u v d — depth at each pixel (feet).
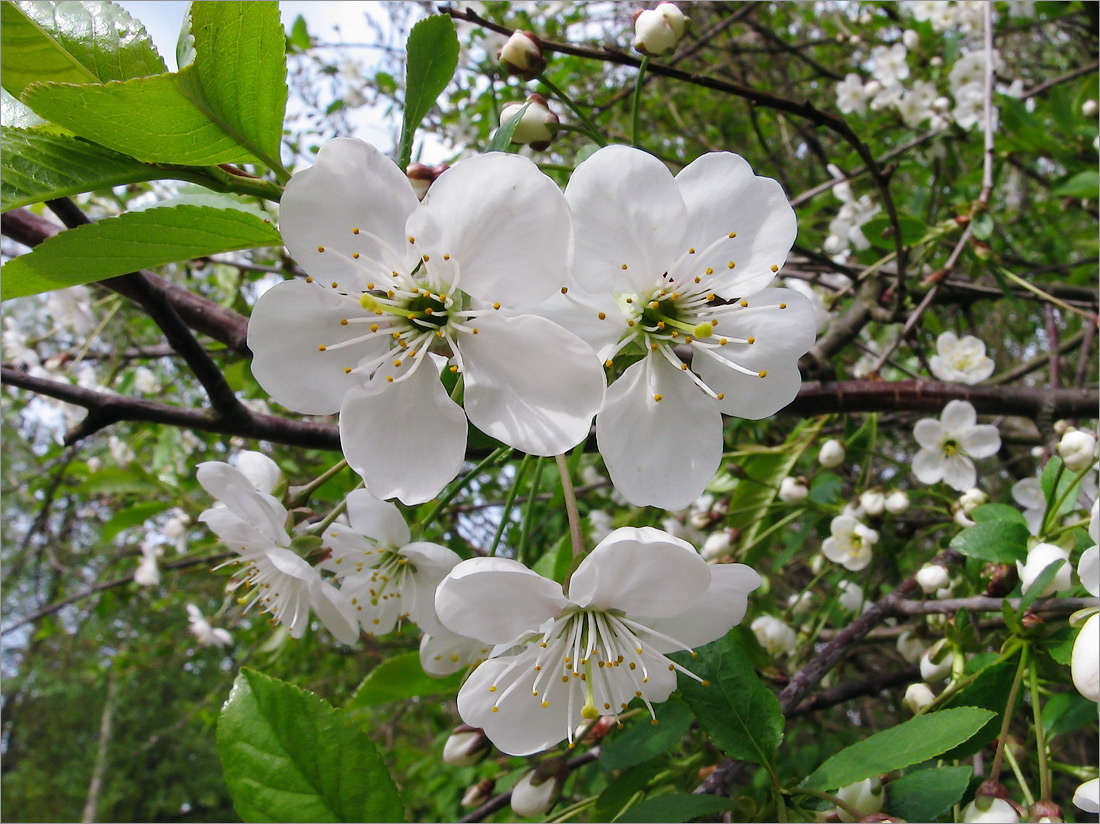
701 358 0.27
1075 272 0.71
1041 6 0.70
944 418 0.45
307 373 0.25
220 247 0.25
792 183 1.05
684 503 0.26
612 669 0.26
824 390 0.43
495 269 0.24
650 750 0.29
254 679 0.23
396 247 0.24
